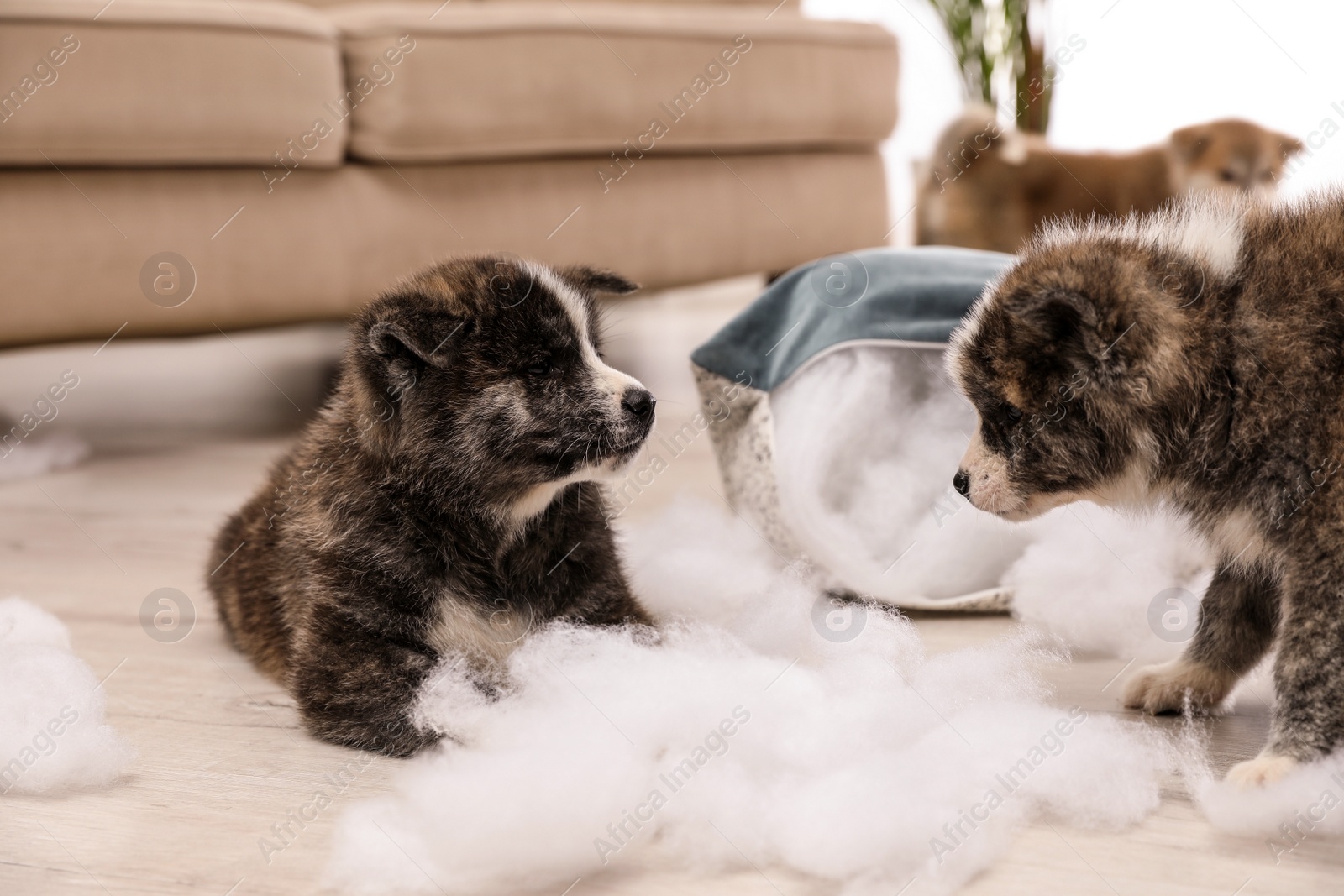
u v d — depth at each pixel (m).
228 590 2.33
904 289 2.46
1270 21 4.96
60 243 3.52
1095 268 1.70
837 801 1.48
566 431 1.99
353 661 1.84
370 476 1.91
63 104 3.39
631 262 4.41
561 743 1.60
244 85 3.63
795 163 4.79
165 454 4.20
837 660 2.04
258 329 3.98
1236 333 1.64
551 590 2.02
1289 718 1.57
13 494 3.66
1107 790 1.56
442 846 1.43
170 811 1.60
